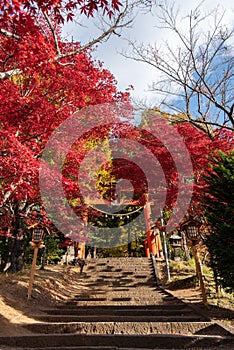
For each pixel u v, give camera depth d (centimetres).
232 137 646
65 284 925
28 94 591
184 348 405
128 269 1173
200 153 669
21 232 999
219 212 501
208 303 614
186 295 741
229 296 693
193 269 1101
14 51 384
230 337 404
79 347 382
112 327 476
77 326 479
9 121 496
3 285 695
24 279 796
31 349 376
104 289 916
